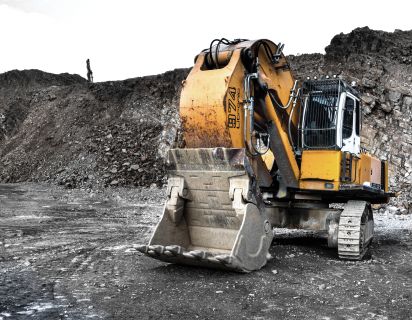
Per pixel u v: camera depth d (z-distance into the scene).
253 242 6.80
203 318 4.88
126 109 33.12
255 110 7.63
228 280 6.36
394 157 20.88
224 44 7.42
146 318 4.86
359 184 8.95
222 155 6.73
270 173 8.56
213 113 6.76
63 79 46.91
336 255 8.59
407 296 5.82
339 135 8.28
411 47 24.55
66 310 5.10
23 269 7.18
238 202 6.71
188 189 7.29
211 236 7.38
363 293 5.93
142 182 26.53
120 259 7.95
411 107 22.17
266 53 7.80
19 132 37.59
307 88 8.70
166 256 6.58
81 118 33.94
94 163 28.83
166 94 32.72
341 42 26.11
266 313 5.07
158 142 29.41
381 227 13.41
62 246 9.52
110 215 15.95
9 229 12.33
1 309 5.12
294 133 8.55
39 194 23.84
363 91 23.02
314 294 5.84
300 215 9.00
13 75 45.38
